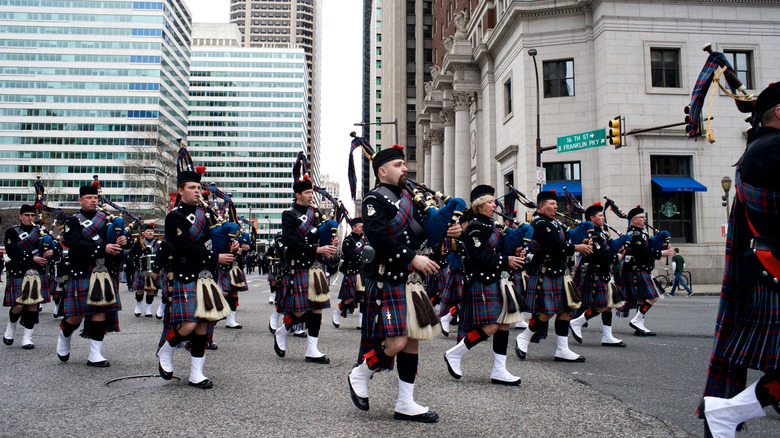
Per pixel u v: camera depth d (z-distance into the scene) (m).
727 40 25.03
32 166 103.56
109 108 104.06
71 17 104.69
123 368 6.21
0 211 49.88
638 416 4.27
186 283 5.26
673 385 5.41
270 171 144.50
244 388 5.21
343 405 4.59
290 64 147.12
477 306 5.36
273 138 145.25
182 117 121.12
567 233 6.93
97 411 4.39
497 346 5.47
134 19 104.50
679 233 24.61
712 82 3.15
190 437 3.73
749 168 2.78
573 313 8.34
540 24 26.64
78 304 6.30
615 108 24.41
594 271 8.17
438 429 3.92
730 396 2.95
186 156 5.55
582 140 18.11
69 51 104.44
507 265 5.46
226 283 9.75
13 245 7.82
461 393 5.05
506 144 29.58
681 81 24.83
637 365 6.51
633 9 24.77
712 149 24.56
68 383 5.43
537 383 5.49
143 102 104.38
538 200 6.96
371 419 4.17
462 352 5.56
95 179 6.65
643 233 9.13
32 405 4.58
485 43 32.12
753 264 2.79
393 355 4.10
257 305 15.59
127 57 104.31
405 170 4.18
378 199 4.07
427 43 71.06
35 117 104.00
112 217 6.71
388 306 4.04
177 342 5.27
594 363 6.65
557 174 26.05
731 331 2.98
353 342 8.48
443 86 38.62
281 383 5.44
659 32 24.81
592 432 3.86
